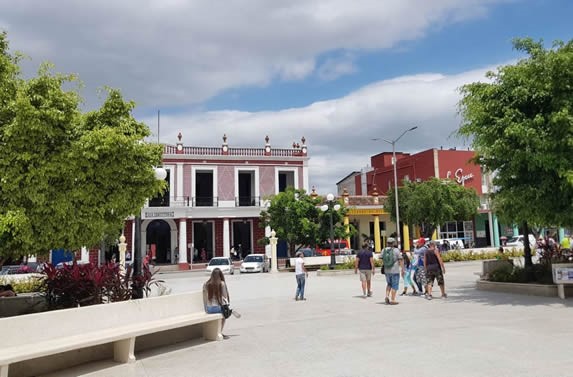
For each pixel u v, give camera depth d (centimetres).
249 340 928
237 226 4506
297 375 660
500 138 1326
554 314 1062
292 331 995
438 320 1040
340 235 3391
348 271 2705
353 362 711
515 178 1400
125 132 1012
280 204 3394
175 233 4238
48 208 902
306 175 4612
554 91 1280
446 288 1733
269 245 3778
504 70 1373
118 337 774
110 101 1030
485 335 859
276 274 3028
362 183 6097
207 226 4397
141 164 1016
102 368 766
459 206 3522
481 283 1630
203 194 4428
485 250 3466
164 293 1229
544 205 1323
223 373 692
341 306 1348
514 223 1475
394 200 3975
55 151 925
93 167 956
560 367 642
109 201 982
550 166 1248
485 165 1477
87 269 1032
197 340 962
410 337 870
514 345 773
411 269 1593
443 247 3803
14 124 860
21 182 888
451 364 676
